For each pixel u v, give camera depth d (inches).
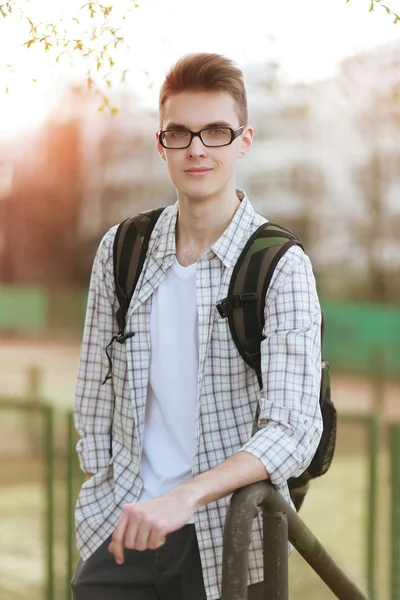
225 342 84.5
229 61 86.7
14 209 2164.1
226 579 65.9
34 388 536.4
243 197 88.8
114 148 1967.3
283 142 1546.5
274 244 84.7
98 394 95.9
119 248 92.0
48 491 206.7
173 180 87.7
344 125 1424.7
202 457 84.9
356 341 949.2
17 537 245.6
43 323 1541.6
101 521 90.9
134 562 89.1
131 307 89.6
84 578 90.7
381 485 229.8
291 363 80.0
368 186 1459.2
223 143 86.0
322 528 241.3
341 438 304.2
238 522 67.2
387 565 205.6
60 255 2165.4
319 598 186.4
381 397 697.6
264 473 73.4
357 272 1513.3
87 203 2062.0
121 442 91.7
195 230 88.7
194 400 87.0
